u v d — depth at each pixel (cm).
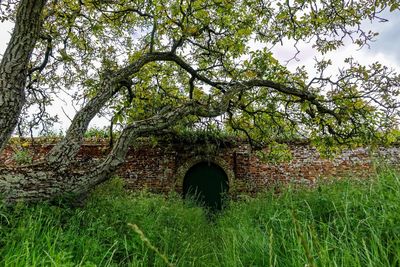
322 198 486
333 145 951
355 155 1425
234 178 1456
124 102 862
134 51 927
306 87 858
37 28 506
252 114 975
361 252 285
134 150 1460
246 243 409
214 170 1512
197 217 949
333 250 307
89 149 1404
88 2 782
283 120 1027
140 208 686
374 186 438
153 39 765
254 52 799
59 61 845
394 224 303
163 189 1409
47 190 497
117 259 423
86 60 904
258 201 841
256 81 812
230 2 728
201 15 719
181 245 536
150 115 931
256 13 796
